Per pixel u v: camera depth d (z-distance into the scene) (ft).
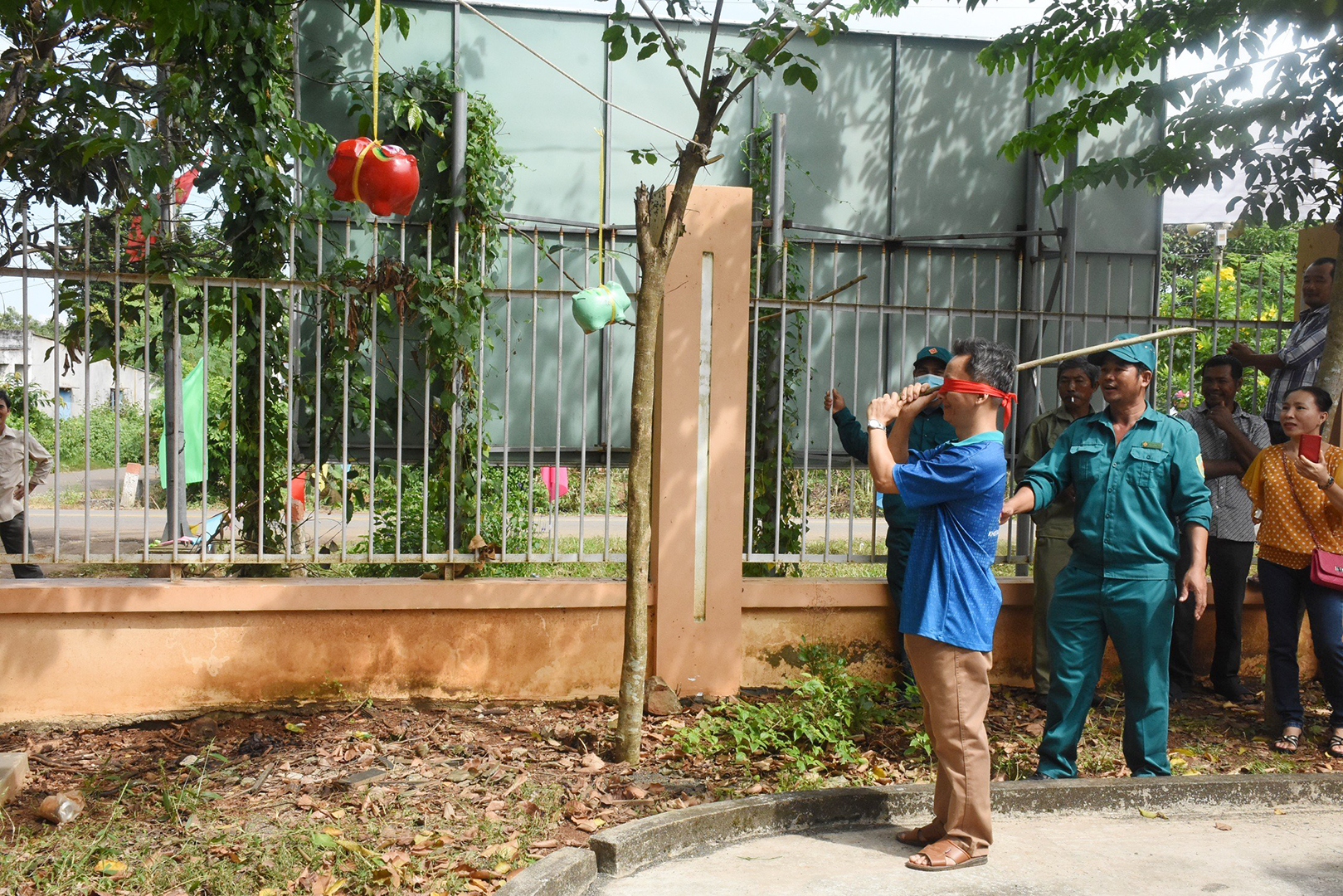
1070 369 18.67
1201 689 20.29
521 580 17.90
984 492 11.23
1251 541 19.34
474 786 14.06
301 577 17.88
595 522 42.16
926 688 11.43
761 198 23.71
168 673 16.81
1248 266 43.52
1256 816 13.50
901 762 15.40
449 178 22.13
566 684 18.08
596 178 23.67
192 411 17.56
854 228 24.86
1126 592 13.97
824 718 16.10
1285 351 20.04
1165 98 21.43
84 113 16.70
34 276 16.37
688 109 24.04
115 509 16.70
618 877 11.08
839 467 24.50
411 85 22.21
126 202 17.89
